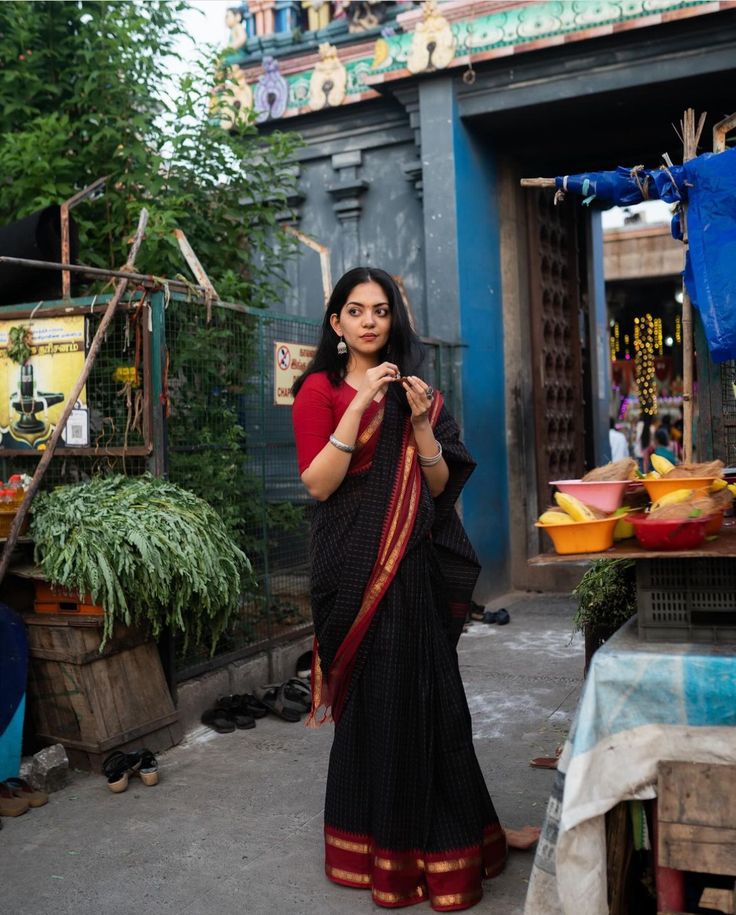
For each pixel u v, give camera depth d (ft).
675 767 6.55
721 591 6.96
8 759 11.75
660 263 42.52
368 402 8.11
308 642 17.29
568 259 27.96
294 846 9.94
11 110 18.51
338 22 24.75
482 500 23.41
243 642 15.84
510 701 15.10
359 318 8.47
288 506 17.24
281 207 21.35
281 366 17.19
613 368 42.68
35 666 12.56
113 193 18.08
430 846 8.39
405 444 8.49
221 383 15.52
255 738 13.61
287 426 17.46
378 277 8.55
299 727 14.07
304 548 17.95
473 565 9.02
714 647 6.88
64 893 9.05
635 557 6.89
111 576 11.91
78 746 12.26
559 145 24.31
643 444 42.14
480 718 14.28
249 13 26.25
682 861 6.47
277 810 10.94
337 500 8.55
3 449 14.55
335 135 25.58
